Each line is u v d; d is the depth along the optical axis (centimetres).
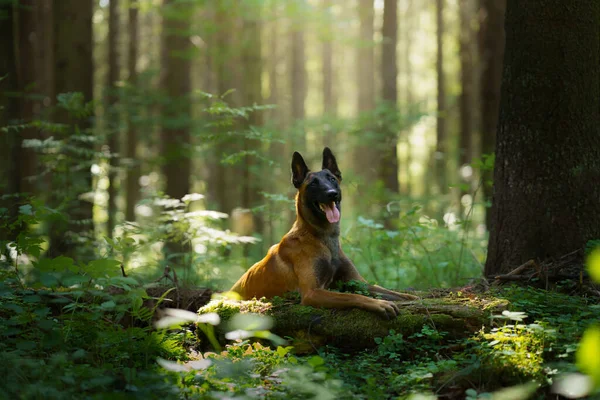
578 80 636
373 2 2044
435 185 2459
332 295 568
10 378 421
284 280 618
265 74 2856
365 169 2238
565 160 639
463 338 521
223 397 418
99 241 1013
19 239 560
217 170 2145
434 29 3247
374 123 1591
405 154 2981
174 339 550
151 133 1998
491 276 666
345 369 493
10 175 1139
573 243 637
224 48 1825
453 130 2792
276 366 493
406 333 530
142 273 960
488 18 1386
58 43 1285
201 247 1047
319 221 622
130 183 1977
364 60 2302
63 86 1281
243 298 653
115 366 488
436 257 977
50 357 482
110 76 2034
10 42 1150
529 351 474
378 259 1011
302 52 2447
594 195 640
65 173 1052
